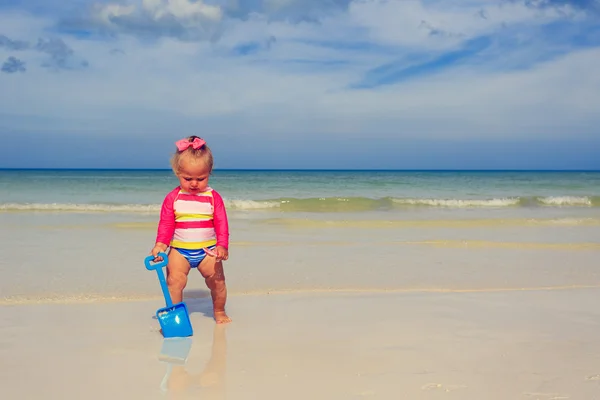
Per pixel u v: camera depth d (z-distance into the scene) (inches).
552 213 588.1
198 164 167.3
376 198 673.0
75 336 158.2
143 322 174.2
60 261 280.7
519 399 114.0
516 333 164.1
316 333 162.6
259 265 275.9
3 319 174.7
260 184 1083.9
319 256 304.7
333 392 117.0
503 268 279.1
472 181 1314.0
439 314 185.8
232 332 163.8
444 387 120.1
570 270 276.1
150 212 543.5
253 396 115.0
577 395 116.2
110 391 118.0
